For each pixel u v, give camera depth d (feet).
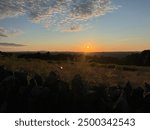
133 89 20.74
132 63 179.63
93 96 19.51
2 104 19.65
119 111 18.83
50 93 19.65
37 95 19.40
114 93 20.57
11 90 20.16
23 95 19.75
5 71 23.11
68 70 46.85
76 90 20.16
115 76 48.26
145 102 20.01
